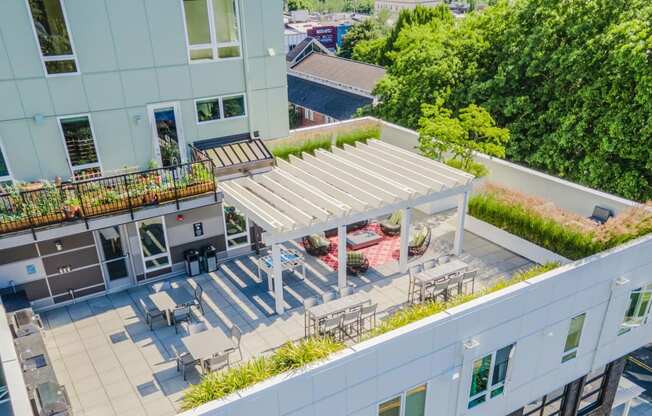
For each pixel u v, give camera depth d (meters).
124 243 14.01
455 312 10.23
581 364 13.89
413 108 29.05
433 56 28.12
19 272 12.73
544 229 14.82
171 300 12.64
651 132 19.66
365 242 16.55
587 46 21.83
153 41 13.35
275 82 16.00
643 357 22.55
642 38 19.86
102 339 12.28
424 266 13.95
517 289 10.99
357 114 35.38
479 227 17.02
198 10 13.75
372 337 9.97
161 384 10.82
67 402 9.78
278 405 8.70
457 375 11.06
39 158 12.84
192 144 15.12
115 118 13.51
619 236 13.12
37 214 11.59
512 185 17.88
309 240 15.91
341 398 9.46
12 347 10.00
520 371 12.34
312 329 12.40
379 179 14.84
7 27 11.50
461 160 19.20
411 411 10.85
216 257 15.30
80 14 12.20
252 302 13.64
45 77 12.25
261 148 15.60
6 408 9.38
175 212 14.12
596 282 12.52
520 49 25.36
